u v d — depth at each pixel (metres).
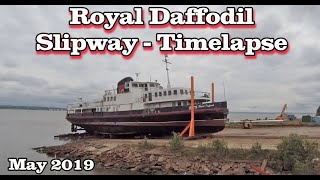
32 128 117.12
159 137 51.81
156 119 49.81
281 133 50.88
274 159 29.66
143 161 35.75
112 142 47.12
